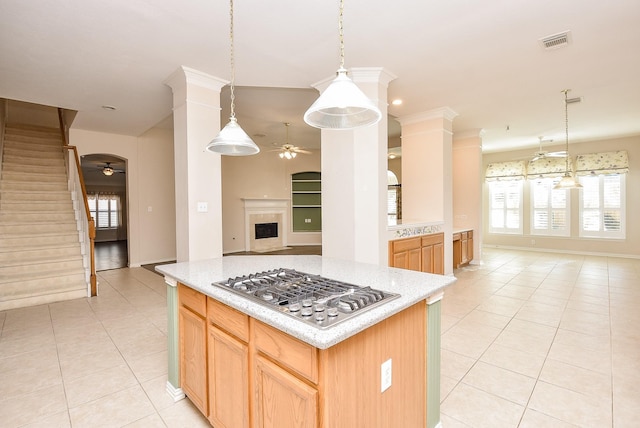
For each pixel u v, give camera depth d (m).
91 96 4.18
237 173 8.32
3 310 3.80
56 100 4.34
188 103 3.36
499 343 2.84
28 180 5.58
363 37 2.79
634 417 1.84
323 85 3.73
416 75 3.62
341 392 1.17
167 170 6.96
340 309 1.30
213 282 1.78
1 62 3.20
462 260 5.95
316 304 1.34
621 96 4.36
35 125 7.00
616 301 4.00
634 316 3.47
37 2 2.25
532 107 4.84
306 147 8.97
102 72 3.44
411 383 1.56
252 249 8.55
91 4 2.29
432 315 1.70
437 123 4.93
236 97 4.50
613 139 7.17
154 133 6.77
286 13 2.43
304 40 2.83
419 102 4.59
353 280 1.77
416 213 5.18
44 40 2.78
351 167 3.54
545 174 7.98
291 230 9.61
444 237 5.01
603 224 7.38
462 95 4.29
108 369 2.46
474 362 2.51
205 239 3.47
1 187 5.21
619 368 2.38
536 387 2.16
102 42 2.82
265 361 1.36
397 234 4.06
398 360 1.47
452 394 2.10
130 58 3.13
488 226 9.02
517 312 3.63
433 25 2.62
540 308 3.77
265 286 1.64
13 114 7.03
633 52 3.10
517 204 8.55
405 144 5.29
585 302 3.98
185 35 2.72
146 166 6.66
